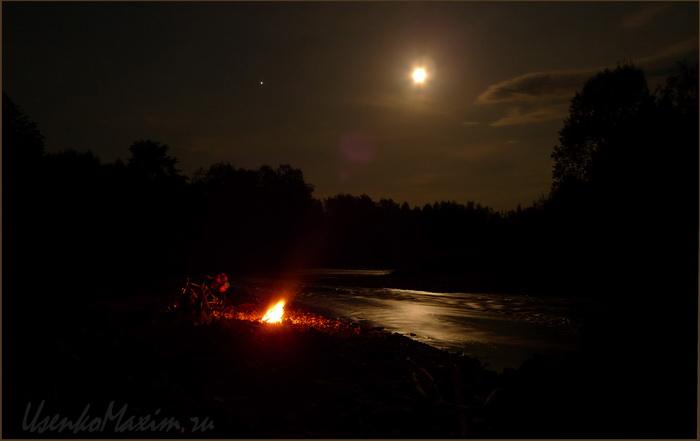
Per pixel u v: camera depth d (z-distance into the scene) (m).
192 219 65.88
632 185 25.27
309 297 28.20
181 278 34.25
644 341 7.14
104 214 35.00
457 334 15.64
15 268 20.34
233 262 83.75
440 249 102.75
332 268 87.12
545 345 13.73
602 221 27.83
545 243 41.75
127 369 7.12
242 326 11.27
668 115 26.98
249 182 110.06
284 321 13.98
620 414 6.01
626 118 30.14
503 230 59.97
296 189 117.44
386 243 114.38
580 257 33.53
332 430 5.80
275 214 111.94
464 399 7.32
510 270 42.31
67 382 6.45
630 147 26.84
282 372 7.78
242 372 7.57
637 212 23.98
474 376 8.86
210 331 10.25
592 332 7.69
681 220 21.11
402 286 39.44
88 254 30.58
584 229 32.28
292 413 6.16
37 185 26.14
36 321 9.68
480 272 45.03
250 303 19.20
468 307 24.31
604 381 6.50
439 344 13.65
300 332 11.07
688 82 28.45
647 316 7.76
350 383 7.56
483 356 12.18
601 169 28.55
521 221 51.81
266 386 7.05
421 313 21.50
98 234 33.06
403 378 8.12
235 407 6.15
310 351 9.31
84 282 22.91
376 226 125.19
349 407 6.54
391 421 6.22
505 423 6.36
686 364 6.55
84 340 8.55
